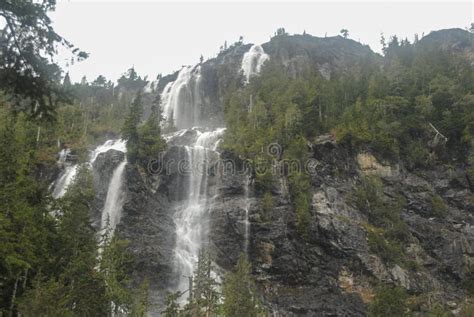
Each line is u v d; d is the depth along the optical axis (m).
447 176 74.56
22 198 29.52
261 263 62.00
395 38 128.25
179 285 59.47
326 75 136.12
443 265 64.88
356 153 74.12
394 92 84.94
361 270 60.34
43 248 32.69
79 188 56.25
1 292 29.20
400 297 48.31
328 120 77.69
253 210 65.62
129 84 145.00
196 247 64.50
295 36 154.50
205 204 68.50
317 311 56.69
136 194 66.12
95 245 40.12
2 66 12.96
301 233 63.31
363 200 67.94
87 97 118.56
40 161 69.75
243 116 85.50
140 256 59.62
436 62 97.94
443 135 77.56
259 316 45.06
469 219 69.88
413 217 69.50
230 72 129.75
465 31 161.00
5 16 12.86
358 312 56.38
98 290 34.59
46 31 13.07
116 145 80.62
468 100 79.75
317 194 67.06
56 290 28.73
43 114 13.59
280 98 83.00
